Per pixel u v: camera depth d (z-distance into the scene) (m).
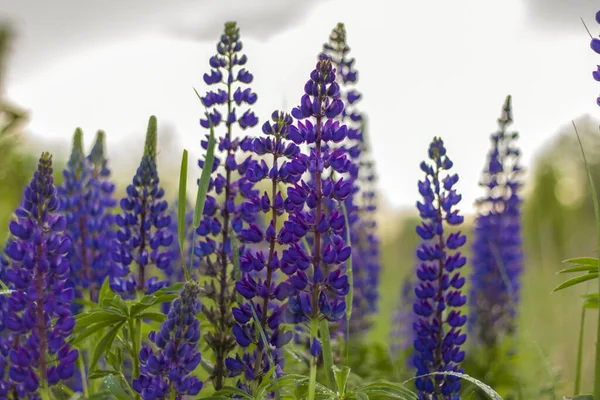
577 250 2.85
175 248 2.18
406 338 2.54
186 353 1.60
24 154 2.46
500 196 2.46
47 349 1.59
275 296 1.66
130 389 1.72
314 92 1.65
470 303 2.44
